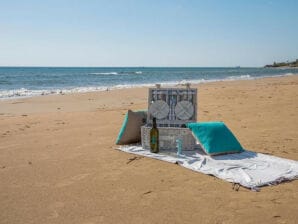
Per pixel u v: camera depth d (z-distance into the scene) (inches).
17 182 174.9
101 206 144.9
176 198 154.0
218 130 233.1
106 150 242.1
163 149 245.0
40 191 162.2
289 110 436.5
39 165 205.0
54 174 187.8
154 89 268.8
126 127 258.1
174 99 267.3
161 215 136.3
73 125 346.9
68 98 692.1
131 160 216.4
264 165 201.5
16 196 156.1
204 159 214.8
